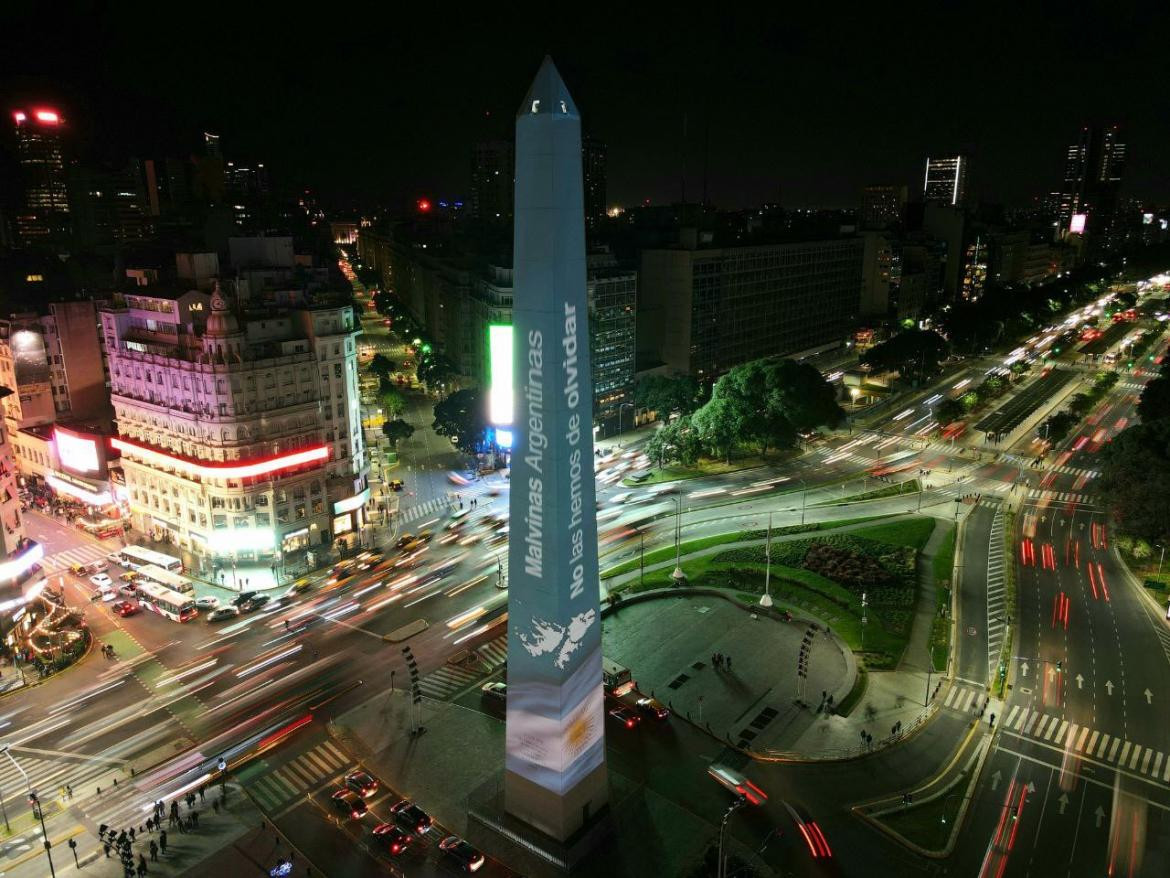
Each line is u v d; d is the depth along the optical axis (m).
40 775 73.75
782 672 86.00
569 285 51.59
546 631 57.06
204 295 118.19
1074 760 71.81
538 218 50.66
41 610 101.31
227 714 81.81
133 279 139.38
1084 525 124.88
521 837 62.78
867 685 83.50
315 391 119.69
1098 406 193.25
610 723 77.44
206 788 71.38
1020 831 63.62
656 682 84.62
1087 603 100.19
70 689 86.69
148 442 122.62
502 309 174.12
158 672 89.75
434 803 68.44
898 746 73.81
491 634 95.69
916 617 96.75
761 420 151.88
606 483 149.38
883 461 157.25
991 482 145.00
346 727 78.81
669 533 123.94
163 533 124.50
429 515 134.62
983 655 88.69
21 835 66.56
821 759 72.00
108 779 72.94
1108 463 117.75
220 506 112.81
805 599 101.25
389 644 94.25
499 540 123.06
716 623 96.25
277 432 115.88
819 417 153.38
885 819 64.94
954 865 60.47
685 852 61.88
